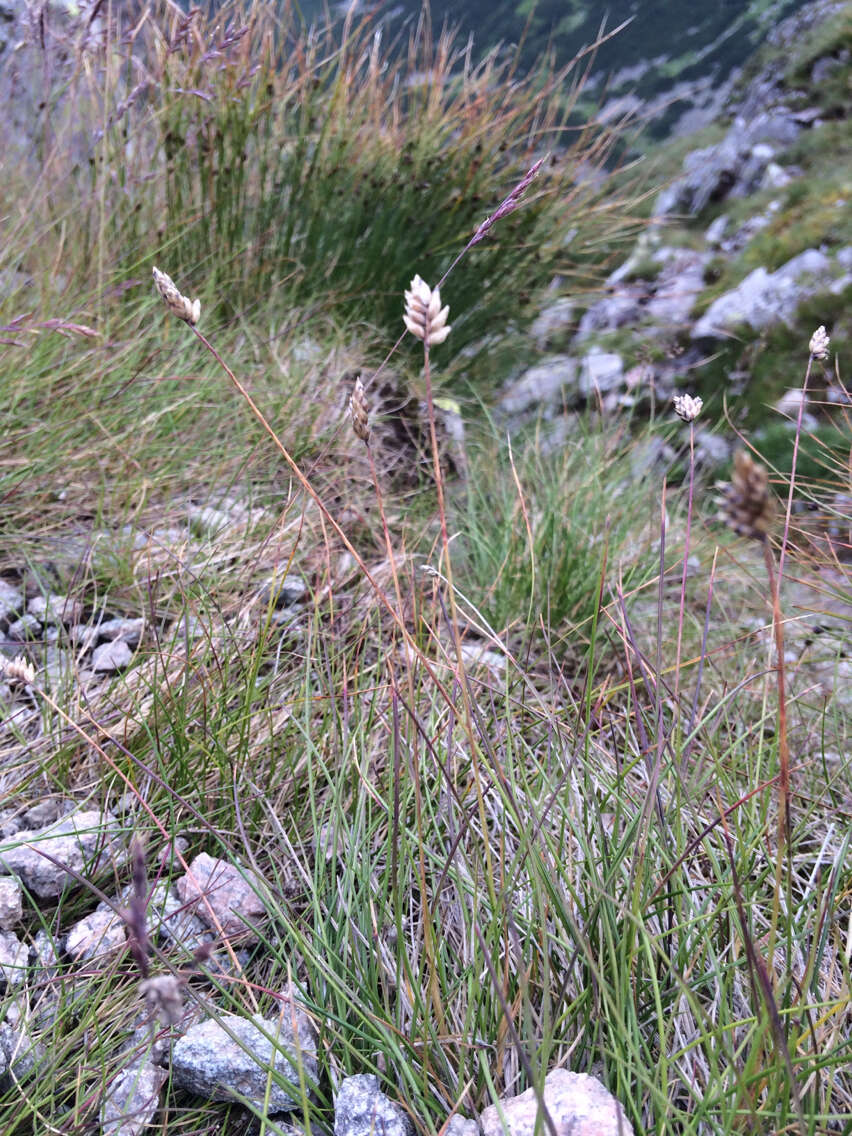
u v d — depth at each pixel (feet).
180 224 2.10
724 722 1.20
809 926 0.80
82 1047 0.75
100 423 1.49
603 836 0.79
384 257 2.33
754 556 1.83
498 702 1.13
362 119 2.42
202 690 1.06
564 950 0.76
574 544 1.56
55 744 1.01
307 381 1.91
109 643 1.20
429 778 0.95
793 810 1.01
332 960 0.77
